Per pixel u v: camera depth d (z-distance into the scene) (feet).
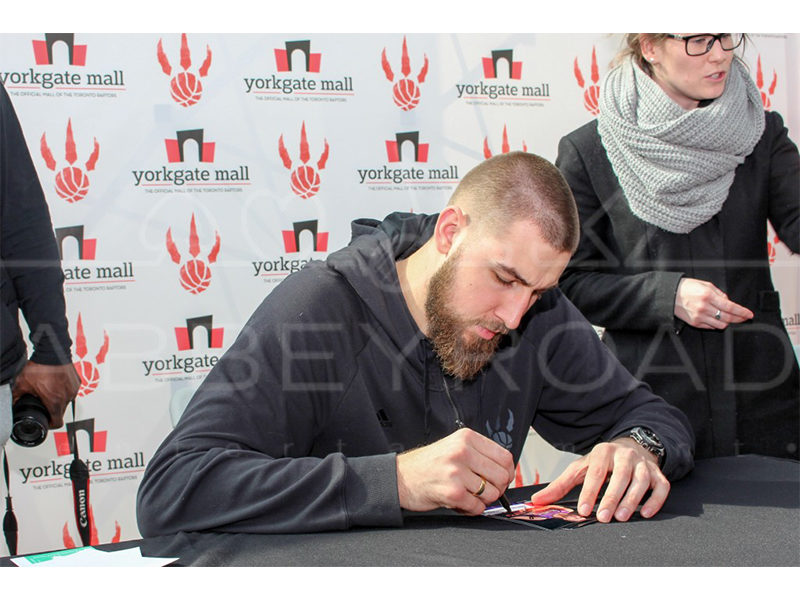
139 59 6.57
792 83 8.05
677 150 5.79
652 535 3.23
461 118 7.39
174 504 3.42
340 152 7.10
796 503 3.69
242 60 6.80
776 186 6.16
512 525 3.45
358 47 7.08
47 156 6.42
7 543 6.40
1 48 6.28
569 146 6.32
